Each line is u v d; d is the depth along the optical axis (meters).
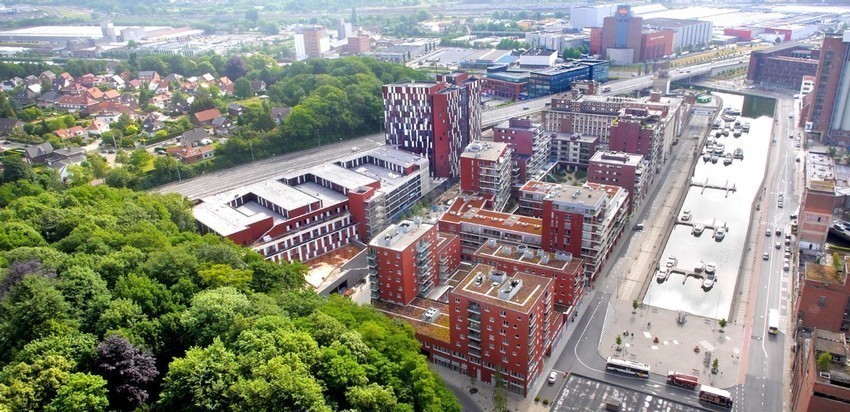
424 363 151.38
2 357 130.25
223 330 142.00
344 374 134.12
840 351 144.75
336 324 150.88
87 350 126.81
